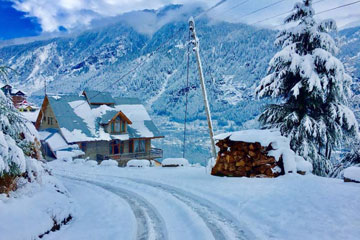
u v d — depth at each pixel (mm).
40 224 6238
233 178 11531
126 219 7617
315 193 7828
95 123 32719
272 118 15516
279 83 14773
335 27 14094
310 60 13719
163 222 7246
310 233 5480
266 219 6598
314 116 14812
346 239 5008
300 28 14344
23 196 7082
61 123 30438
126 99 39156
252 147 11570
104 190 11922
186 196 9742
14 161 6535
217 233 6145
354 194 7426
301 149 13789
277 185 9375
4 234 5164
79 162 23594
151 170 16656
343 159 14375
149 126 36500
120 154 32688
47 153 29891
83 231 6773
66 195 9805
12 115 7387
